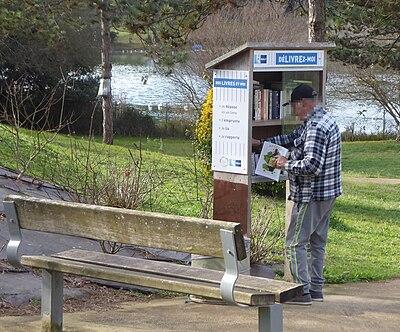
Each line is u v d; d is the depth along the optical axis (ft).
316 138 30.48
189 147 119.96
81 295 30.73
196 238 20.58
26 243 36.83
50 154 57.98
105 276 22.71
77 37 142.51
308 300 31.89
